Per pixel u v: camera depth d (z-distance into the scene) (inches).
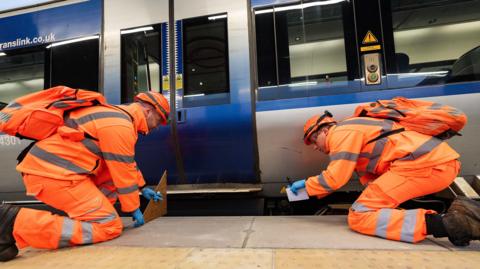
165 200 93.7
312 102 89.7
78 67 109.6
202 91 98.5
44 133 62.8
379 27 88.9
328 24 92.6
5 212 54.8
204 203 99.7
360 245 54.7
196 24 101.7
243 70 95.4
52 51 113.0
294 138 90.7
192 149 98.6
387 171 62.4
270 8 96.4
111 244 61.2
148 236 66.9
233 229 70.7
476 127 80.0
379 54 87.7
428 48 86.5
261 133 92.7
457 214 51.9
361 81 88.0
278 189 93.5
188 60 100.9
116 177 66.1
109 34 108.3
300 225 72.3
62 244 58.7
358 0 91.1
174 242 61.2
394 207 60.7
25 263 52.1
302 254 50.5
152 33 105.0
